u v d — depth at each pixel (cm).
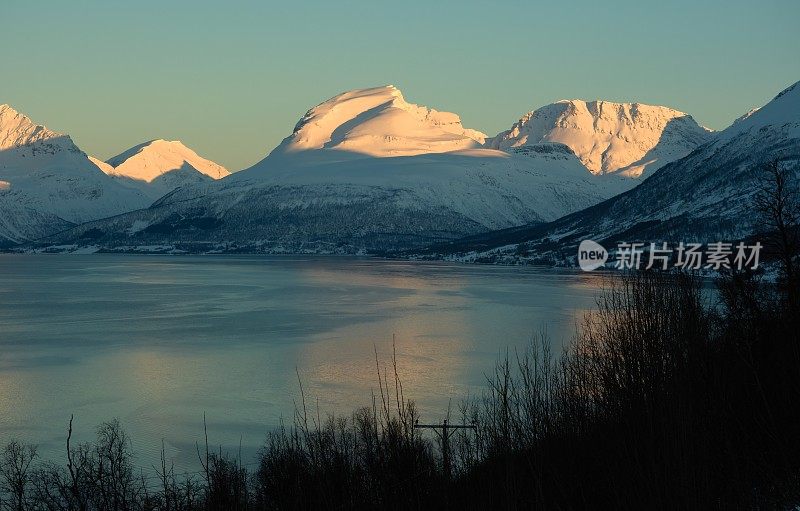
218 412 6194
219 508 3108
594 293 16175
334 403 6331
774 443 2177
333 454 2867
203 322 12169
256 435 5488
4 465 4584
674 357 2569
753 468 2131
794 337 2547
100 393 6994
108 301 15988
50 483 3925
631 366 2578
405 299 15538
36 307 14838
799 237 4369
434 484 2530
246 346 9588
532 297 15500
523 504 2208
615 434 2331
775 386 2458
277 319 12394
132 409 6356
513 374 7019
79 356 9056
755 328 3111
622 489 2130
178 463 4862
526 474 2288
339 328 11162
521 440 2377
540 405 2561
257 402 6506
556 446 2392
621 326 2817
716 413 2284
